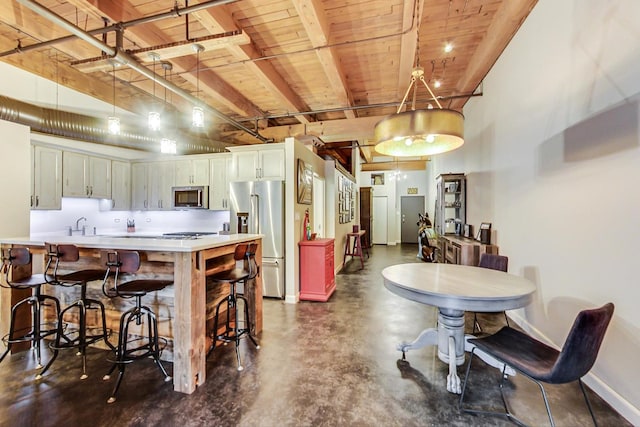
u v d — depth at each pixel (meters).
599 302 1.92
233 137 5.82
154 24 2.82
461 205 4.92
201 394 1.91
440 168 7.00
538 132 2.63
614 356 1.78
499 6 2.71
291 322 3.18
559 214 2.34
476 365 2.28
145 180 5.41
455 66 3.78
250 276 2.50
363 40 2.81
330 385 2.01
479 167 4.20
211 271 2.45
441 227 5.19
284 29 2.94
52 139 3.92
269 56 3.32
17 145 2.89
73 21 2.71
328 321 3.21
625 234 1.71
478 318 3.28
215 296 2.62
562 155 2.30
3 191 2.78
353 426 1.63
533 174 2.73
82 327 2.19
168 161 5.30
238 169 4.35
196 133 5.38
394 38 3.08
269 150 4.21
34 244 2.35
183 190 5.13
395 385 2.01
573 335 1.33
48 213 4.34
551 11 2.42
